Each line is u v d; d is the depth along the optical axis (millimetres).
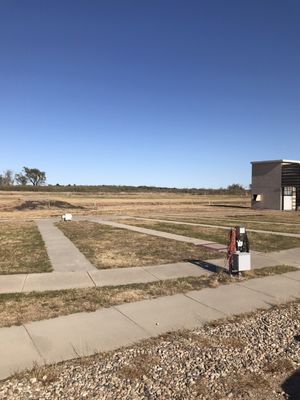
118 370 5148
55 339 6082
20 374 4992
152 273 10438
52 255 13000
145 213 36375
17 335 6215
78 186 132750
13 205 45250
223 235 18172
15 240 16547
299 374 5191
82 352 5648
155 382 4895
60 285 9250
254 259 12492
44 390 4672
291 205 44562
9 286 9156
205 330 6551
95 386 4773
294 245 15492
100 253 13352
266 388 4832
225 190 132875
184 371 5172
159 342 6035
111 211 39188
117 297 8250
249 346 5973
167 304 7840
